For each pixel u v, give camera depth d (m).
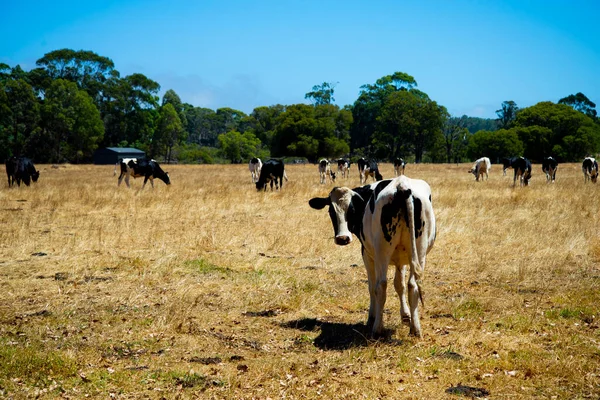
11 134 92.81
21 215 16.72
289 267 10.27
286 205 19.02
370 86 130.50
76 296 8.45
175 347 6.47
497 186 27.59
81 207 18.72
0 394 5.20
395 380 5.46
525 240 11.93
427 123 101.69
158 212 17.55
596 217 14.91
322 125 96.56
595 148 91.81
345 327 7.14
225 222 15.42
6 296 8.41
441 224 14.05
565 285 8.73
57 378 5.55
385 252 6.32
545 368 5.57
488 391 5.17
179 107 147.75
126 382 5.49
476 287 8.82
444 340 6.50
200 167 68.75
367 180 38.72
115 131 118.19
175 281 9.30
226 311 7.82
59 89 97.56
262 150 119.94
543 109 96.44
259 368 5.82
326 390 5.27
